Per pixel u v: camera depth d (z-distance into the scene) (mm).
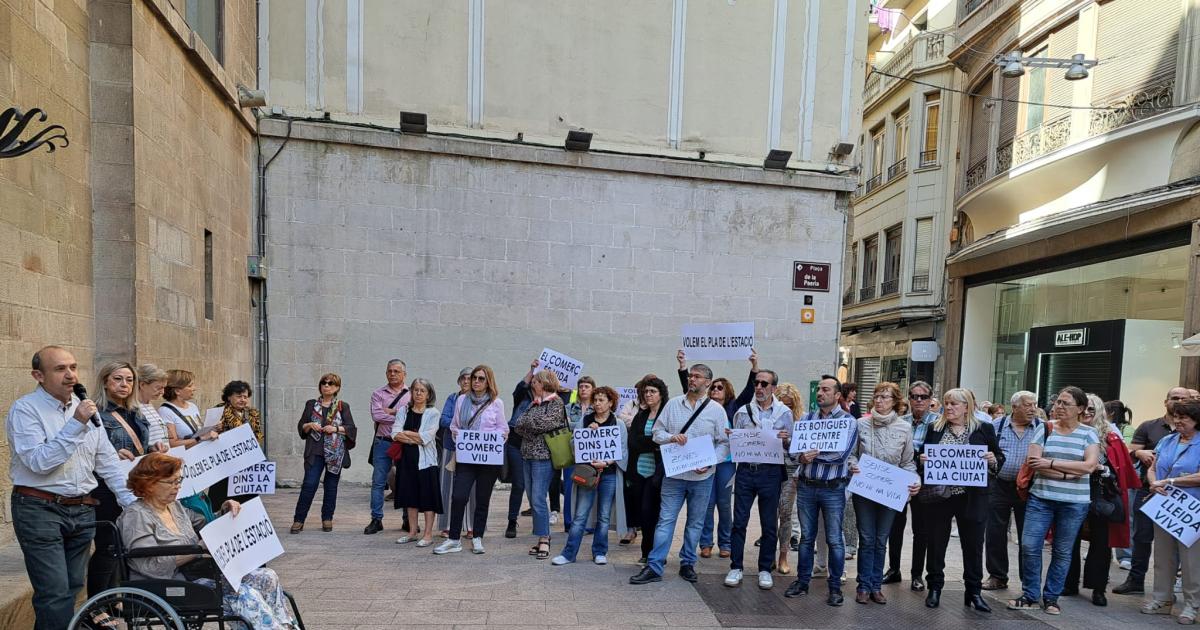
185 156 6875
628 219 9852
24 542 3416
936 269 17438
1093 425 5438
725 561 6250
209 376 7516
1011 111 14414
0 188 4562
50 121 5117
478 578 5391
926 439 5258
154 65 6188
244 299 8664
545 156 9547
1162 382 10914
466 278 9445
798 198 10234
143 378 4816
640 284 9891
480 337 9492
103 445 3770
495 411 6172
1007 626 4766
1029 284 14750
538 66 9648
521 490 6879
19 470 3434
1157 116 10359
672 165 9867
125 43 5742
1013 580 5988
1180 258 10719
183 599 3273
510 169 9531
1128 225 11320
